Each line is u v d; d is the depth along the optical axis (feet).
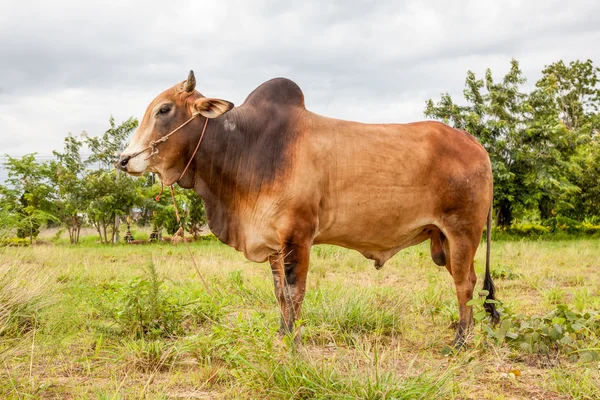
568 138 77.36
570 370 13.20
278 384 11.47
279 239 14.73
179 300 17.62
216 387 12.24
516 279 28.09
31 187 65.67
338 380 11.23
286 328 14.28
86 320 16.57
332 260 34.27
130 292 15.92
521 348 14.60
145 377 12.85
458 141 16.12
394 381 11.12
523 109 70.90
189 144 15.05
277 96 15.28
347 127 15.31
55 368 13.20
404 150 15.30
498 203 72.23
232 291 22.31
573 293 22.95
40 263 30.99
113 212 67.15
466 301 15.87
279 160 14.60
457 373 12.87
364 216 15.08
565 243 54.34
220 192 15.24
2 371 12.35
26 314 16.07
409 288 25.07
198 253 43.16
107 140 75.82
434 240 16.49
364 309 17.60
